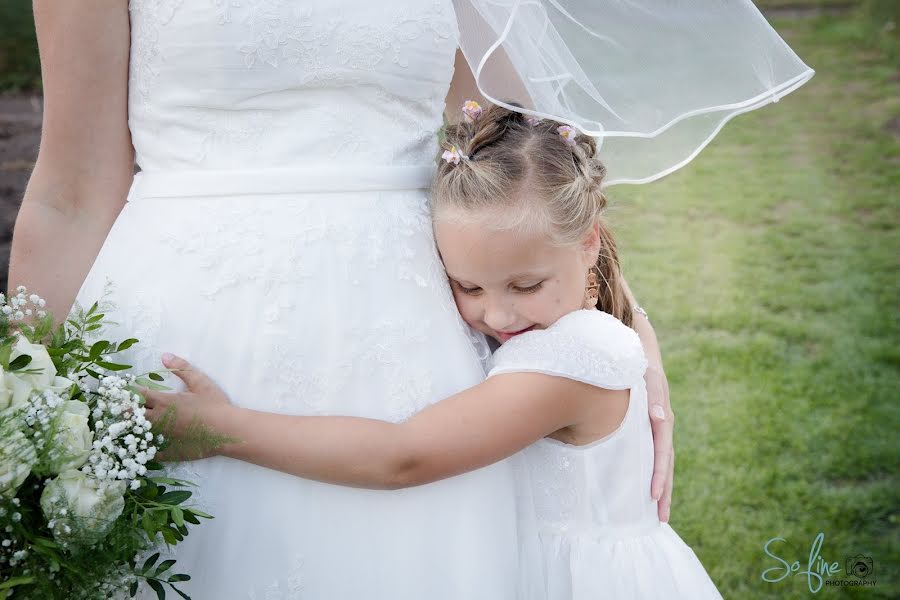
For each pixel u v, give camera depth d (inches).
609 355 79.8
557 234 77.0
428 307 76.8
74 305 73.7
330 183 74.4
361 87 75.3
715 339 203.2
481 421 74.8
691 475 159.8
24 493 60.7
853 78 379.2
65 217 77.0
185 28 71.6
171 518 67.0
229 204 73.9
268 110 73.9
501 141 78.7
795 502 152.9
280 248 72.9
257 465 72.8
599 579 83.5
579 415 80.0
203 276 73.0
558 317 80.9
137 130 77.0
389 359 74.5
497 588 75.9
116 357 73.2
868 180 289.4
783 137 328.5
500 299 78.6
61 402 60.4
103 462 60.8
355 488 73.9
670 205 278.1
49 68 74.2
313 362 73.2
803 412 176.4
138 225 75.4
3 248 229.9
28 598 58.8
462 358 77.9
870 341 200.8
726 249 247.8
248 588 72.7
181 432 69.0
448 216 76.5
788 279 230.2
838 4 464.8
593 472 83.5
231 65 71.8
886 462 162.2
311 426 71.5
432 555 75.2
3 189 267.7
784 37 428.5
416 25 75.7
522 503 83.3
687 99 85.8
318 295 73.2
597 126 85.7
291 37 71.9
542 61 83.0
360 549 74.1
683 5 84.2
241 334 72.8
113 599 65.9
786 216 267.3
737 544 143.6
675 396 181.6
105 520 60.1
